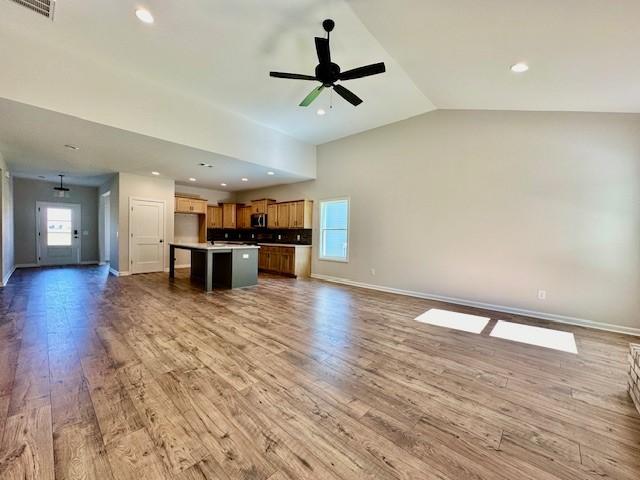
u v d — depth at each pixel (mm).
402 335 3213
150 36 3027
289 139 6289
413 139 5211
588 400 2014
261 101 4578
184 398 1906
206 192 9039
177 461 1384
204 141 4621
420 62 3355
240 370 2311
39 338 2861
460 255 4672
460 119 4652
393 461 1424
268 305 4336
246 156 5332
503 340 3127
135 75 3809
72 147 4574
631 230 3441
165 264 7359
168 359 2469
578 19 2064
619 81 2787
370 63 3488
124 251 6660
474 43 2705
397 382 2193
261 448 1484
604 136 3574
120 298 4531
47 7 2553
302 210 7195
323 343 2918
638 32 2057
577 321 3723
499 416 1812
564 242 3822
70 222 8609
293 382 2150
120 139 4137
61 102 3248
